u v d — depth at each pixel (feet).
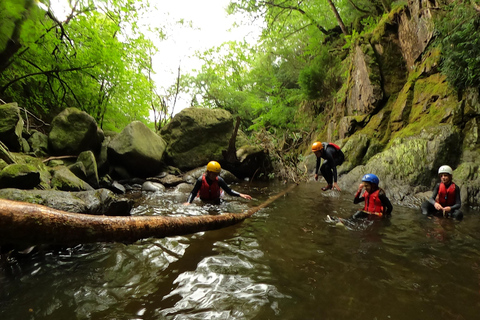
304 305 5.36
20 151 16.61
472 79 20.75
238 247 8.53
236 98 69.77
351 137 32.22
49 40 19.65
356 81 36.09
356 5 42.80
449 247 8.76
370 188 13.83
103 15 23.45
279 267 7.11
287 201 17.01
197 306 5.28
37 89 23.97
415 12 29.68
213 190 15.78
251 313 5.07
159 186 21.21
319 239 9.45
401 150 21.89
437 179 19.44
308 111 53.72
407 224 11.66
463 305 5.41
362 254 8.09
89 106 27.22
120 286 6.02
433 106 24.34
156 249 8.20
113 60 23.27
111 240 6.12
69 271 6.69
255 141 32.76
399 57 32.55
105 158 22.50
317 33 49.93
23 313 4.96
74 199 9.41
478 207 15.40
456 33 19.38
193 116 30.55
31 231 4.79
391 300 5.57
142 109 33.01
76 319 4.81
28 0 9.80
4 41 10.50
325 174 21.63
